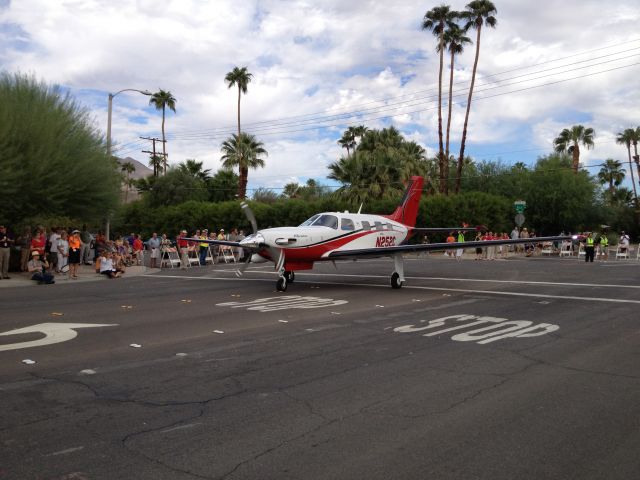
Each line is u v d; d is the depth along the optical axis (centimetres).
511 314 989
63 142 1989
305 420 442
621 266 2236
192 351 689
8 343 735
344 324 884
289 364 624
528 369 604
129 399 493
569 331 828
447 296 1252
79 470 348
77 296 1280
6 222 1944
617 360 647
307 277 1788
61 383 543
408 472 350
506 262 2569
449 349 703
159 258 2352
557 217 4088
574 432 419
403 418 448
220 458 369
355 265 2350
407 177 3641
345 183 3647
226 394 510
